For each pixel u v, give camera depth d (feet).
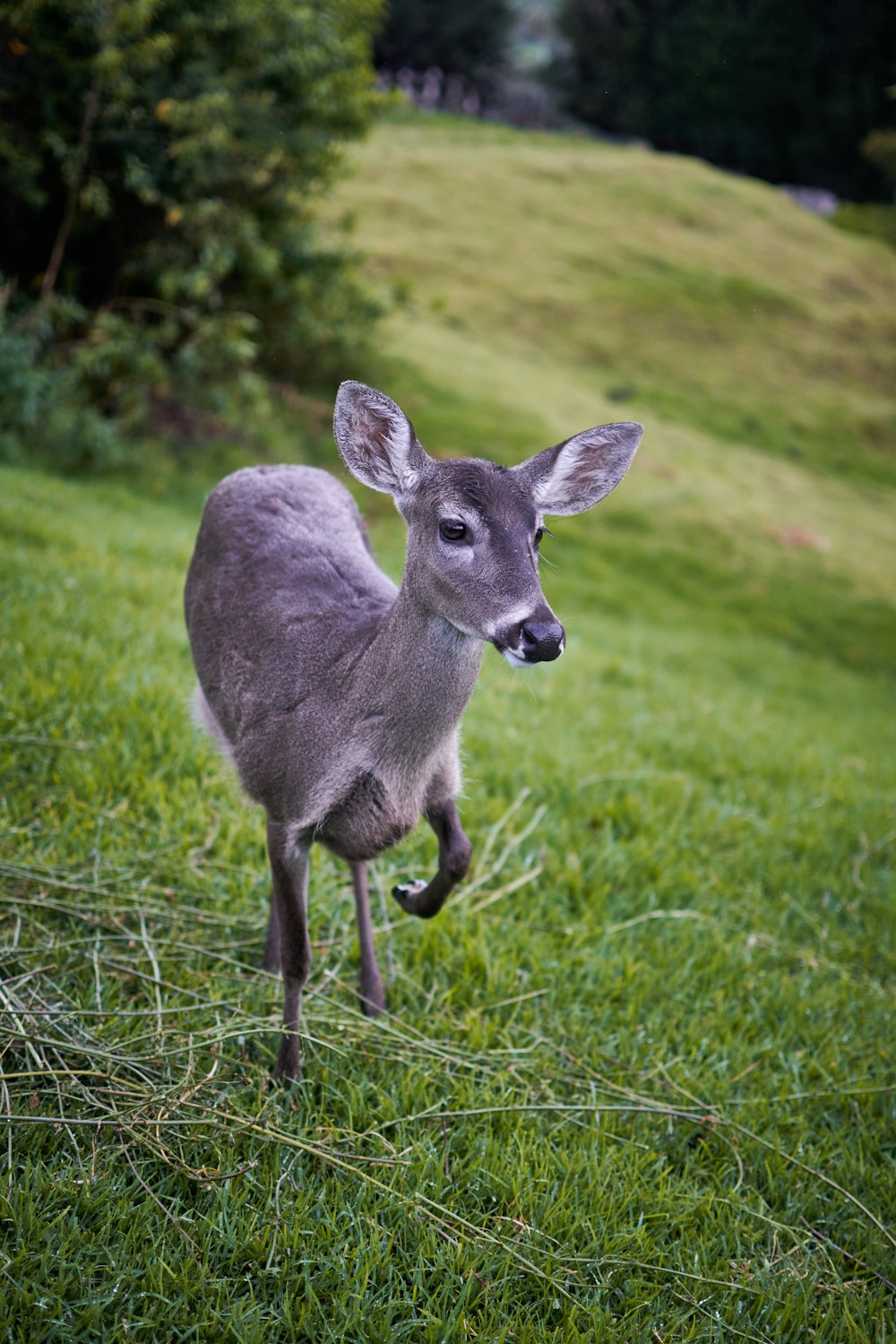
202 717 13.28
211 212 37.04
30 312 34.81
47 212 37.22
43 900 12.16
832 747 26.81
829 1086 12.64
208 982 11.75
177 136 36.24
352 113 41.11
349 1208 9.32
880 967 15.66
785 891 17.11
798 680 37.99
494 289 72.74
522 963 13.61
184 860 13.74
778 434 68.69
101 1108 9.60
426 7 145.07
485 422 51.75
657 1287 9.45
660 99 136.46
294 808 10.74
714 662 36.83
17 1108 9.51
